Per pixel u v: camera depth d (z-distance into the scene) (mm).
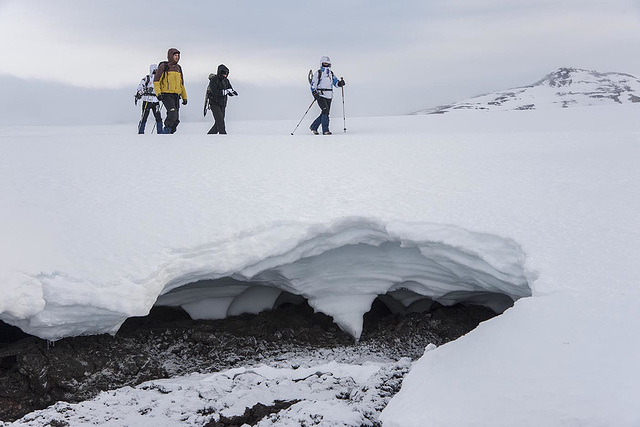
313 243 7289
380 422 4582
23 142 10281
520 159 9078
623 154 9219
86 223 6926
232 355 7242
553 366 4223
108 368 6422
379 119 20641
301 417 4836
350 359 7270
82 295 5953
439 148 10047
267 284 8141
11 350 6230
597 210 6754
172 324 7676
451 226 6855
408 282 7922
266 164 9086
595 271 5379
